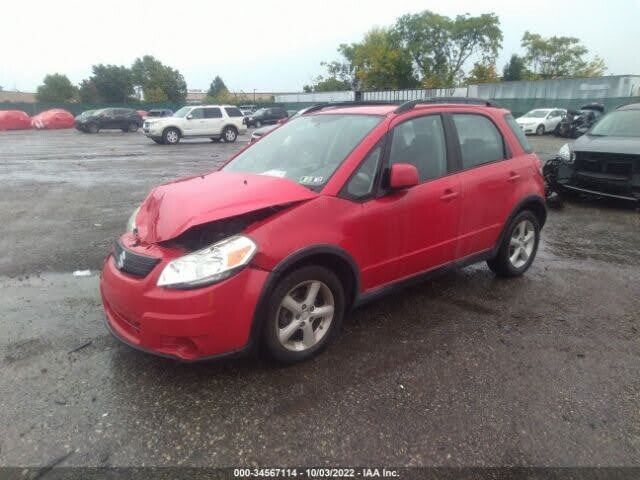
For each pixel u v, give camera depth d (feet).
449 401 9.34
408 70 216.54
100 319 12.71
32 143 78.02
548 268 17.17
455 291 14.80
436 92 147.23
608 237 21.42
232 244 9.07
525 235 15.93
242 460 7.82
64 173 41.86
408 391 9.62
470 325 12.53
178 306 8.71
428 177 12.39
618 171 25.81
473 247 13.87
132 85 256.73
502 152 14.71
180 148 69.36
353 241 10.62
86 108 183.21
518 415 8.96
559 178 27.94
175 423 8.62
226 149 67.82
